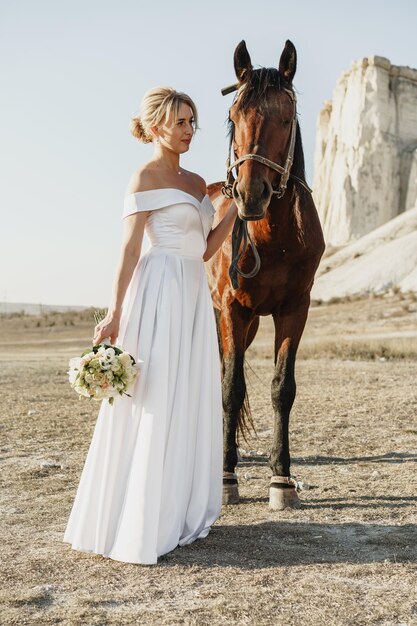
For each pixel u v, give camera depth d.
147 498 3.79
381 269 61.97
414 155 102.62
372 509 4.82
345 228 101.50
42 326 57.84
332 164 109.81
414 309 42.00
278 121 4.46
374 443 7.14
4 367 17.45
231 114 4.59
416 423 8.17
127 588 3.44
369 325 37.47
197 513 4.18
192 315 4.15
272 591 3.39
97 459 3.97
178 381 3.99
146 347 3.95
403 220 78.69
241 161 4.43
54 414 9.01
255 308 5.20
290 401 5.01
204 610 3.17
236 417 5.18
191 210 4.11
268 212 4.86
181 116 4.03
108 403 3.93
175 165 4.21
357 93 106.88
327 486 5.50
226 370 5.22
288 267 5.01
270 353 22.77
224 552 3.96
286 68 4.68
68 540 4.06
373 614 3.12
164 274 4.04
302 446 7.07
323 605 3.21
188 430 4.10
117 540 3.82
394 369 14.86
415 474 5.83
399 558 3.85
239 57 4.77
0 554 3.94
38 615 3.13
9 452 6.74
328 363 17.22
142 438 3.84
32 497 5.19
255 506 5.00
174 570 3.67
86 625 3.01
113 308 3.97
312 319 43.56
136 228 4.01
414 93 106.81
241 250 4.93
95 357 3.76
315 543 4.12
